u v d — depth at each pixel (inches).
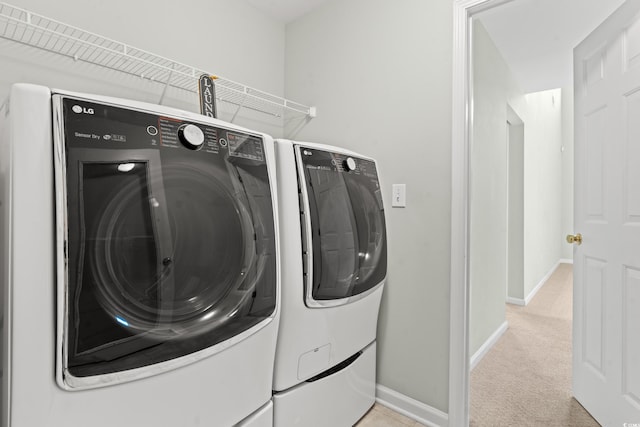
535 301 144.9
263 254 41.7
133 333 30.0
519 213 137.6
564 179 241.6
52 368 26.5
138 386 30.8
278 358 46.8
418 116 65.2
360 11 75.4
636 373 54.2
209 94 54.4
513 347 98.6
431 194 63.3
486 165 93.7
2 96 50.8
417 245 65.0
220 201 37.5
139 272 30.7
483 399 72.1
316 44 84.9
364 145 73.9
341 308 54.9
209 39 76.1
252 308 40.0
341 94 78.7
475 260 87.5
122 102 31.3
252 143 42.7
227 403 38.4
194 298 34.8
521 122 133.4
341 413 57.7
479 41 84.5
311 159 51.1
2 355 29.7
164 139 33.4
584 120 67.7
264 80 88.4
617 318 58.4
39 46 53.7
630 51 55.1
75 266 27.0
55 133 26.8
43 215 26.2
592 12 77.4
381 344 70.1
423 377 63.8
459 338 59.2
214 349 35.9
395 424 62.6
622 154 57.1
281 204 46.6
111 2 60.8
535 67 111.2
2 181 30.3
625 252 56.3
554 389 76.0
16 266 25.3
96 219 28.2
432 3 63.7
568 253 243.6
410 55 66.7
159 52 67.4
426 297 63.8
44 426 26.3
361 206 59.8
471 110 61.0
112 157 29.5
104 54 60.1
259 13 87.0
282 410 47.3
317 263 49.2
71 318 26.8
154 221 31.8
